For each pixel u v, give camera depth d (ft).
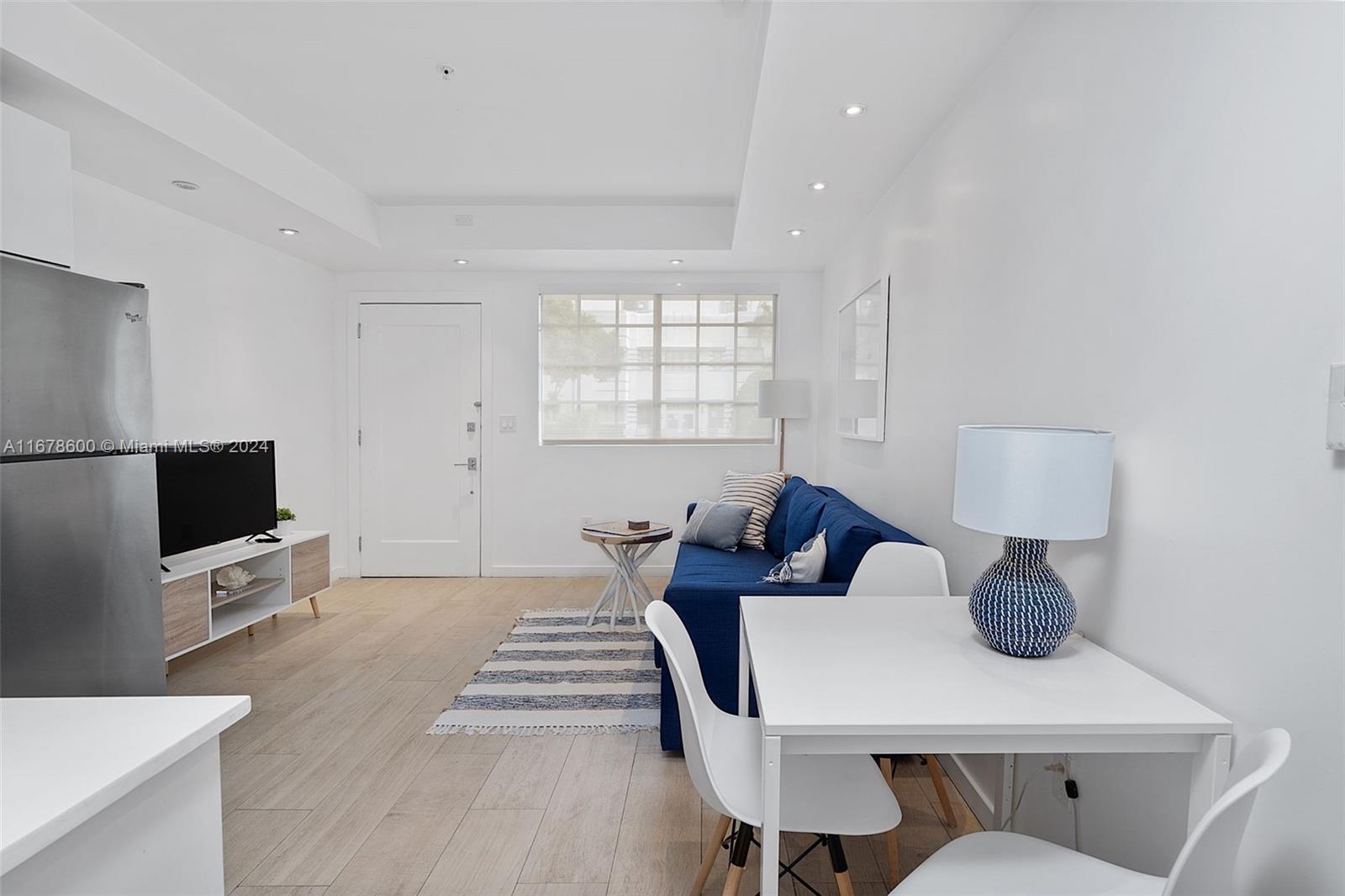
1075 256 5.52
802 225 12.95
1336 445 3.14
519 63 8.80
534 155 11.93
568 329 17.47
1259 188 3.66
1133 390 4.78
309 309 16.16
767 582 8.44
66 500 6.75
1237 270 3.83
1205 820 2.68
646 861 6.36
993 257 7.05
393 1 7.48
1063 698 4.17
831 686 4.38
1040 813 5.94
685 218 14.89
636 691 10.23
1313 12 3.32
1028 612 4.74
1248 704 3.75
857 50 6.84
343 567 17.43
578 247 14.85
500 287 17.26
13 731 2.95
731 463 17.56
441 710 9.61
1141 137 4.68
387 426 17.39
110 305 7.36
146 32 8.08
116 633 7.29
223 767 8.04
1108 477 4.44
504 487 17.51
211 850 3.17
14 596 6.29
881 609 6.15
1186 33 4.23
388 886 6.00
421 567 17.54
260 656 11.76
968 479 4.72
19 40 6.98
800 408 15.84
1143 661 4.70
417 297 17.21
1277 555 3.56
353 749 8.49
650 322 17.47
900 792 7.70
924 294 9.17
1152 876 4.19
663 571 17.51
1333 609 3.24
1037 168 6.14
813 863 6.35
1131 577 4.83
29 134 6.92
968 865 3.98
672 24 7.91
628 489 17.57
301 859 6.36
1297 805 3.44
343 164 12.39
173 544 10.77
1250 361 3.73
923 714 3.98
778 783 3.87
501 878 6.11
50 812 2.34
